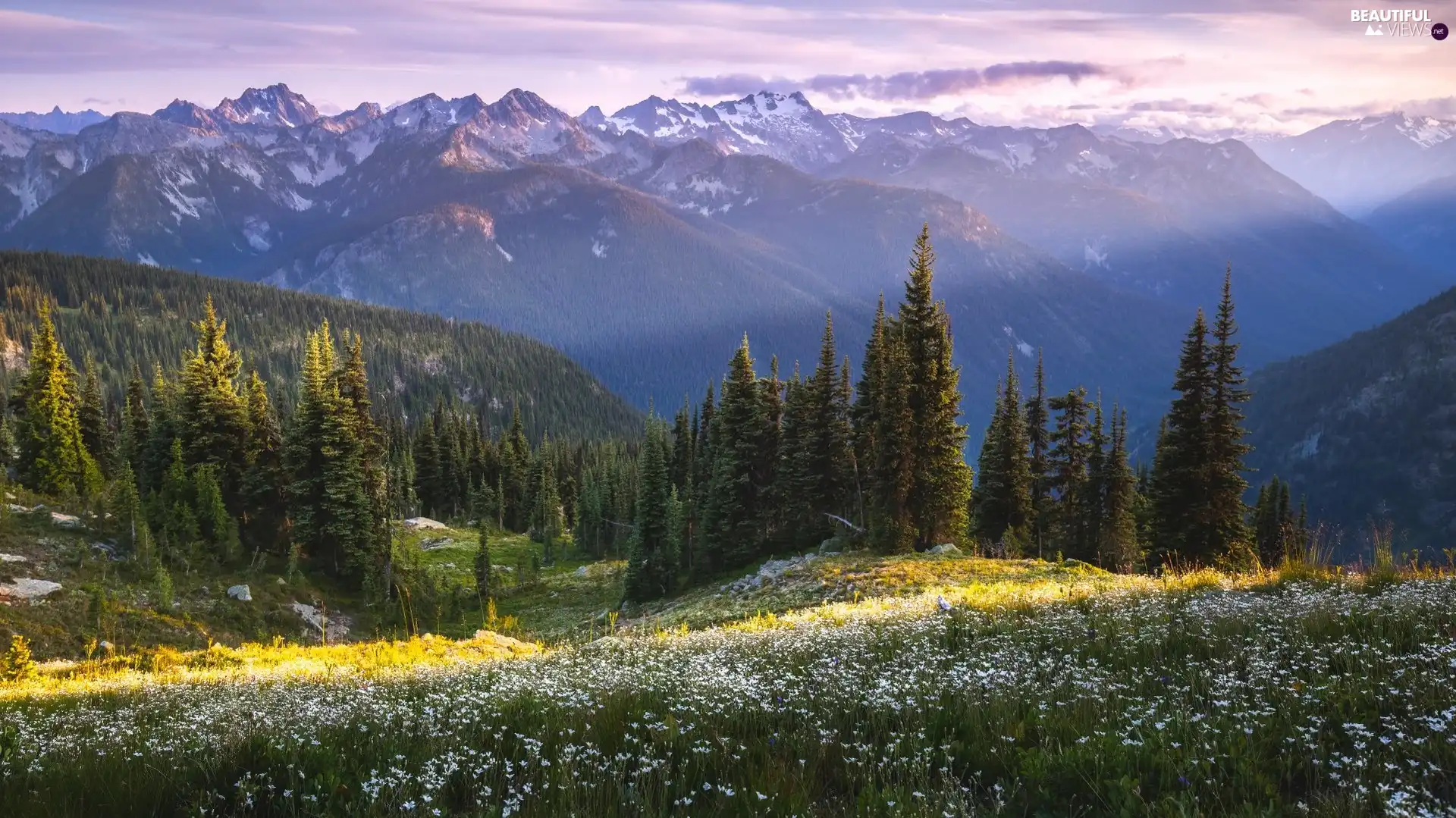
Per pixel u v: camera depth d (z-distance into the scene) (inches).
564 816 206.8
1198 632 378.9
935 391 1656.0
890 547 1598.2
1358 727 225.3
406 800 220.8
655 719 303.6
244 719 378.0
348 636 1819.6
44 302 2349.9
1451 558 511.5
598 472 4685.0
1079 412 2042.3
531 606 2389.3
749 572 1897.1
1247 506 1562.5
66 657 1296.8
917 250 1683.1
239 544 1983.3
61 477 2226.9
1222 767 214.4
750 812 204.2
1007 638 421.7
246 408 2257.6
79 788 261.3
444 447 4345.5
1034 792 215.5
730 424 2149.4
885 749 247.6
